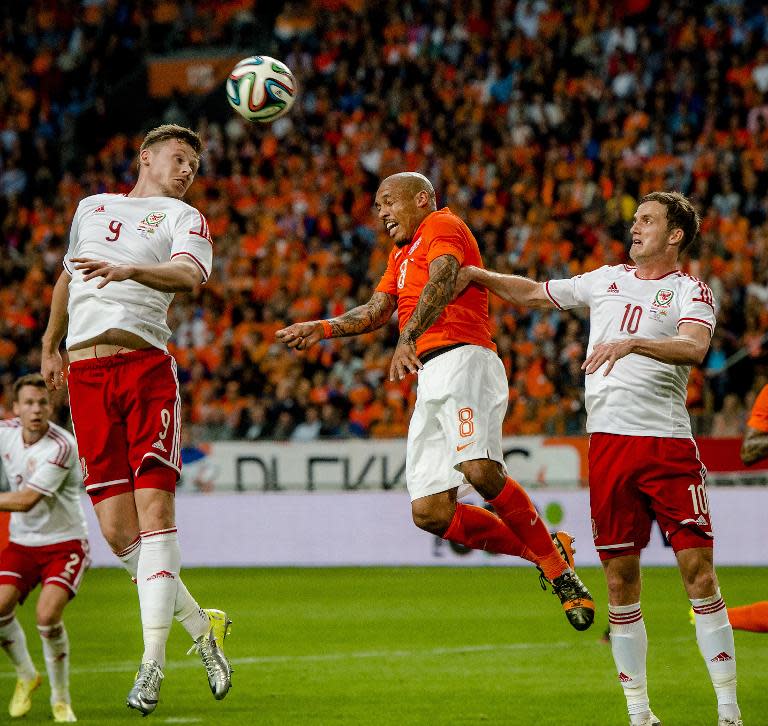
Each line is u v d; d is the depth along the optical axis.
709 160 76.94
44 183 92.88
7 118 97.62
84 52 103.94
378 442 60.59
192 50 105.38
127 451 21.42
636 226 22.23
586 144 81.25
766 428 24.83
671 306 21.80
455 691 29.48
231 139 91.88
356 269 78.94
